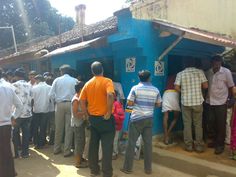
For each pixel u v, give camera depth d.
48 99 7.82
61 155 7.26
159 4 8.11
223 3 9.45
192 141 6.68
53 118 8.12
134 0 7.80
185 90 6.52
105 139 5.46
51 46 10.64
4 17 26.27
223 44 6.01
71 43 9.63
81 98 5.67
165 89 7.25
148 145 5.83
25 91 6.97
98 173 5.80
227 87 6.45
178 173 5.91
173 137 7.58
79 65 9.25
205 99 7.04
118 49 7.39
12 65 13.84
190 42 7.53
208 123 7.15
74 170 6.16
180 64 8.02
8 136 5.43
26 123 7.09
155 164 6.43
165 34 6.82
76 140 6.30
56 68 10.22
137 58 7.13
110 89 5.34
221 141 6.41
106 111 5.39
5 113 5.38
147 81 5.91
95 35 8.30
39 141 7.88
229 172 5.33
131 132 5.84
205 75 6.87
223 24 9.42
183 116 6.65
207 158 6.20
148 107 5.79
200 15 9.20
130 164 5.83
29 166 6.47
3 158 5.37
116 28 7.48
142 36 6.84
